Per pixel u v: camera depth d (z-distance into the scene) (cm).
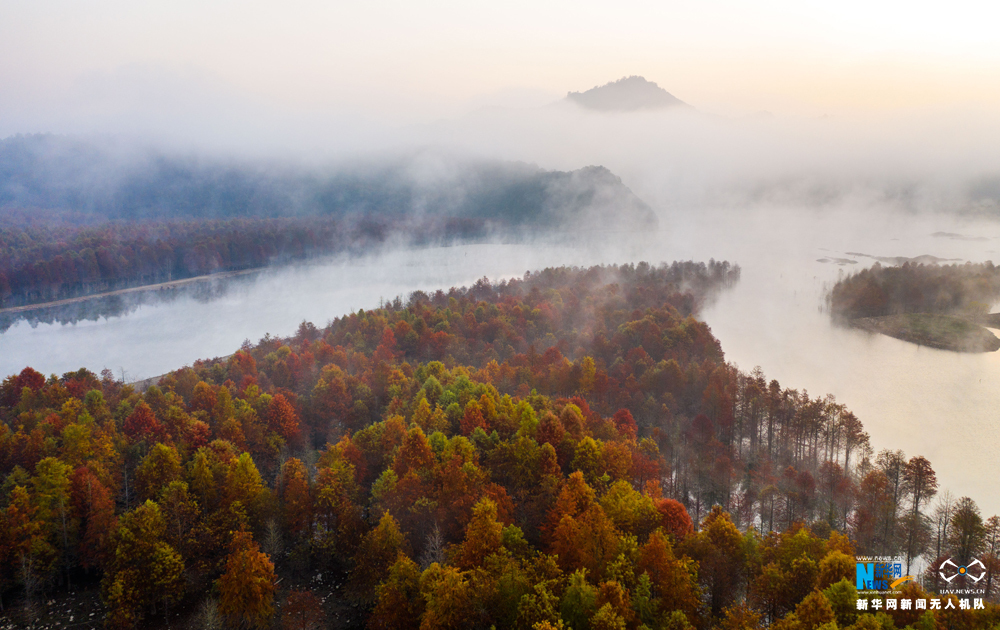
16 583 9162
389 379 16362
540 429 12100
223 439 12569
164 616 9012
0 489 10388
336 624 8975
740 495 13062
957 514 10212
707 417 15262
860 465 13062
